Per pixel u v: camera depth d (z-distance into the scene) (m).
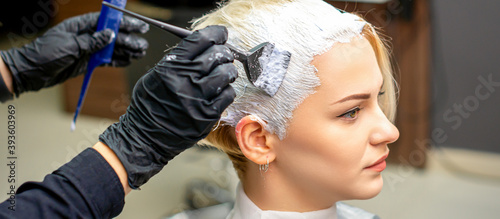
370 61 0.82
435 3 2.30
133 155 0.77
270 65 0.77
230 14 0.87
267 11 0.83
